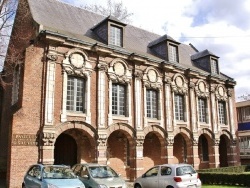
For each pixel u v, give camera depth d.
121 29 21.89
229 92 28.97
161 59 23.89
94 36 21.31
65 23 20.67
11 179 14.91
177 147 25.09
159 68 22.95
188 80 25.05
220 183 18.34
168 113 22.70
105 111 19.08
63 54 17.89
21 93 16.61
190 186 12.82
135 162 20.03
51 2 21.58
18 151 15.38
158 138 22.86
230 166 25.69
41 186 11.24
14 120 15.53
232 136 28.25
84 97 18.50
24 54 17.22
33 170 12.84
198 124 25.05
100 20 24.17
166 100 22.80
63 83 17.59
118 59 20.39
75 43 18.28
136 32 26.31
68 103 17.89
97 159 18.00
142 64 21.70
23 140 15.62
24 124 15.82
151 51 25.17
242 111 42.47
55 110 17.00
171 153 22.30
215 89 27.52
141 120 20.88
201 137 27.02
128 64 20.98
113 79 19.91
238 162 28.28
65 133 18.94
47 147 16.19
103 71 19.42
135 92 20.91
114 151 20.80
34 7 19.78
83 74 18.56
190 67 26.47
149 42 26.53
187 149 24.45
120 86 20.62
